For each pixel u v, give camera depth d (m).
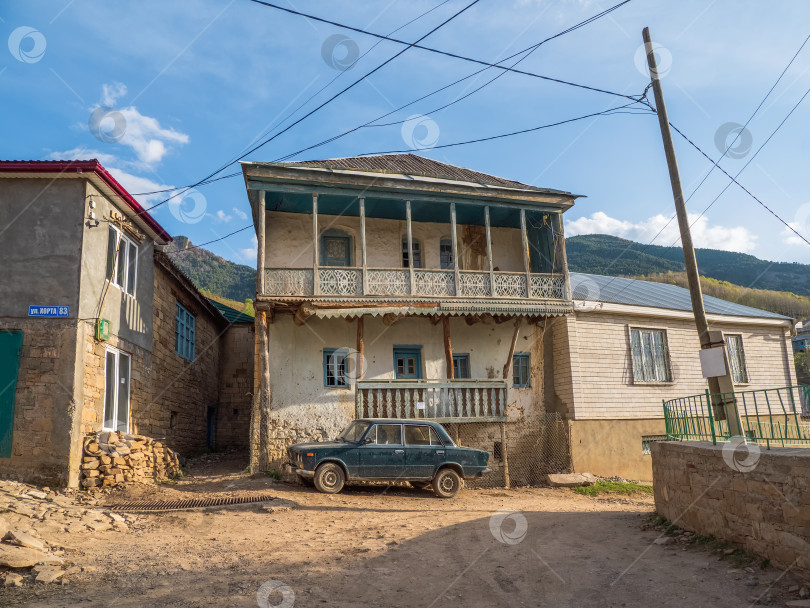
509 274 17.36
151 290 16.66
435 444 13.31
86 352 12.25
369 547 8.00
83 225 12.30
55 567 6.56
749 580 6.34
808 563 6.04
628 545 8.28
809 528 6.03
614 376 19.00
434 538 8.60
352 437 13.31
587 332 18.94
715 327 21.36
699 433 9.62
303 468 12.56
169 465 14.78
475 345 18.36
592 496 15.18
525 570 7.06
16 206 12.28
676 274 64.25
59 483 11.33
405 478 12.86
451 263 19.31
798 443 7.91
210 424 24.36
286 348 16.70
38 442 11.45
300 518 10.00
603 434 18.39
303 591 6.14
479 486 17.23
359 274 16.09
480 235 19.75
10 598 5.61
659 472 9.87
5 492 10.13
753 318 21.70
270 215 17.86
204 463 19.36
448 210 18.05
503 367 18.41
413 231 19.00
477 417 16.86
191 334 21.23
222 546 7.97
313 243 16.14
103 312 13.15
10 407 11.52
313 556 7.51
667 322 20.41
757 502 6.93
